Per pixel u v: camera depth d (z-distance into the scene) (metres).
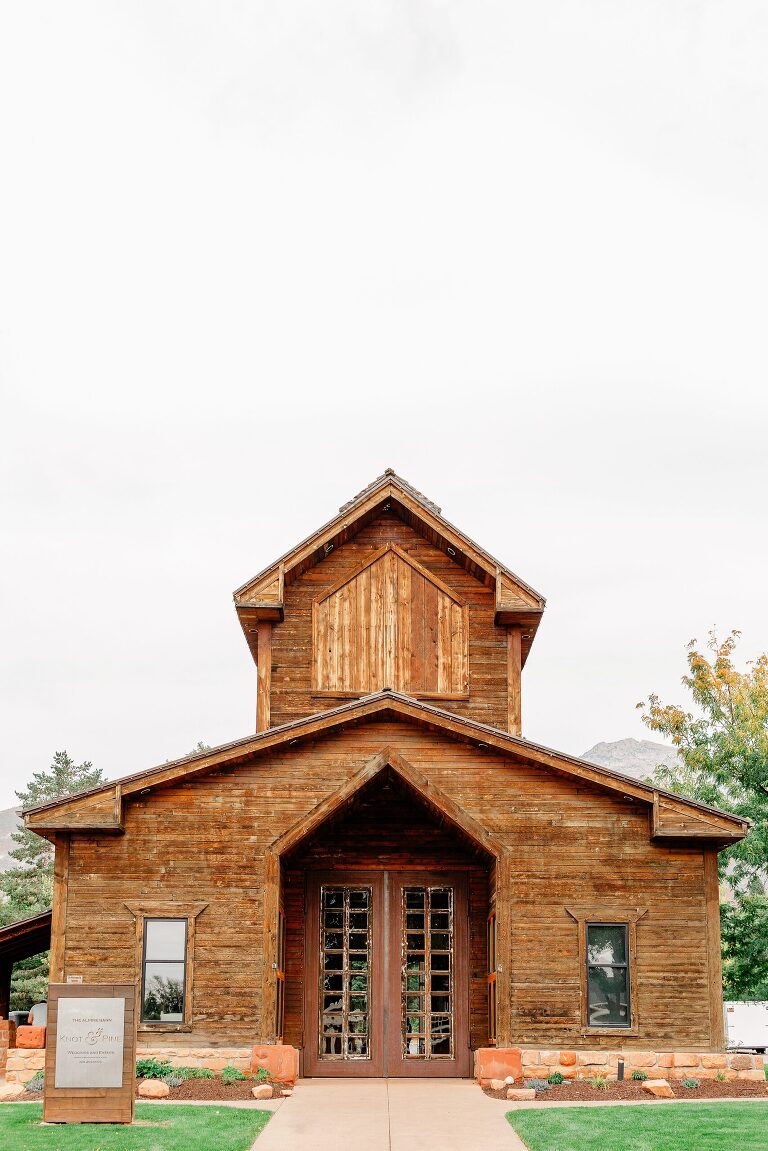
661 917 19.11
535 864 19.25
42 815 19.08
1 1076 21.03
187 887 19.16
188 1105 15.99
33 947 24.80
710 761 30.06
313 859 21.05
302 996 20.47
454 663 23.75
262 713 23.14
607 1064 18.44
